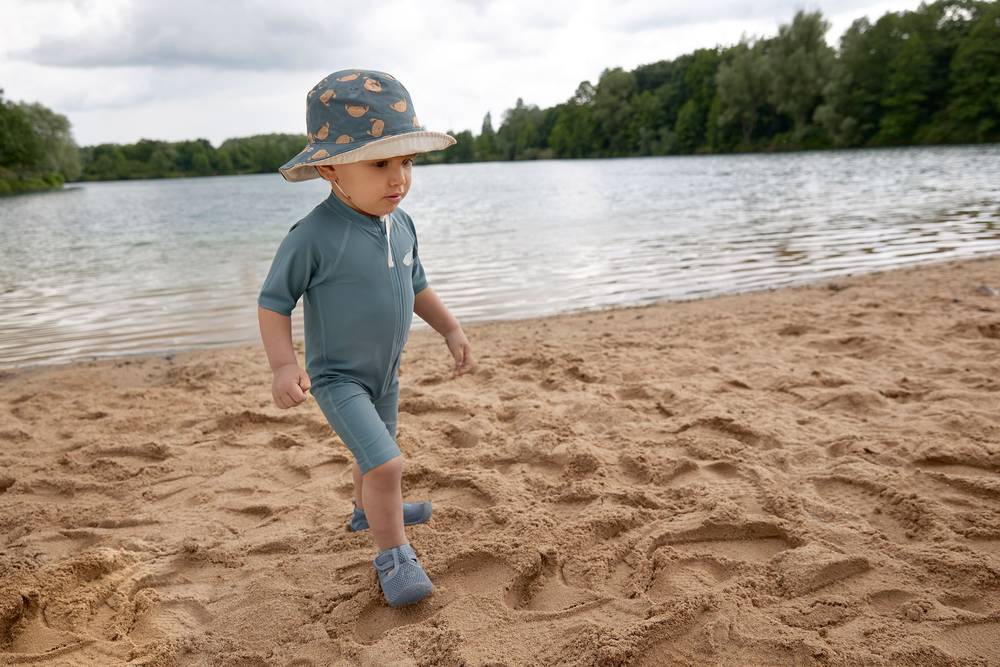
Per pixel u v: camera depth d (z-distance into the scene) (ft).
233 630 6.72
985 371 12.95
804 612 6.51
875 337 15.49
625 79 284.20
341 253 6.76
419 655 6.11
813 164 122.93
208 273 31.78
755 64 219.61
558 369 14.84
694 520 8.21
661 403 12.32
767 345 15.78
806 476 9.22
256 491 9.82
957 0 183.32
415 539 8.12
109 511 9.34
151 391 14.42
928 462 9.41
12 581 7.29
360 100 6.55
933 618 6.27
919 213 41.55
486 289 24.91
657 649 6.07
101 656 6.33
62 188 239.71
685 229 39.86
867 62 188.55
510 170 222.69
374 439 6.86
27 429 12.44
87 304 25.21
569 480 9.70
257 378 15.26
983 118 166.20
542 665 5.89
